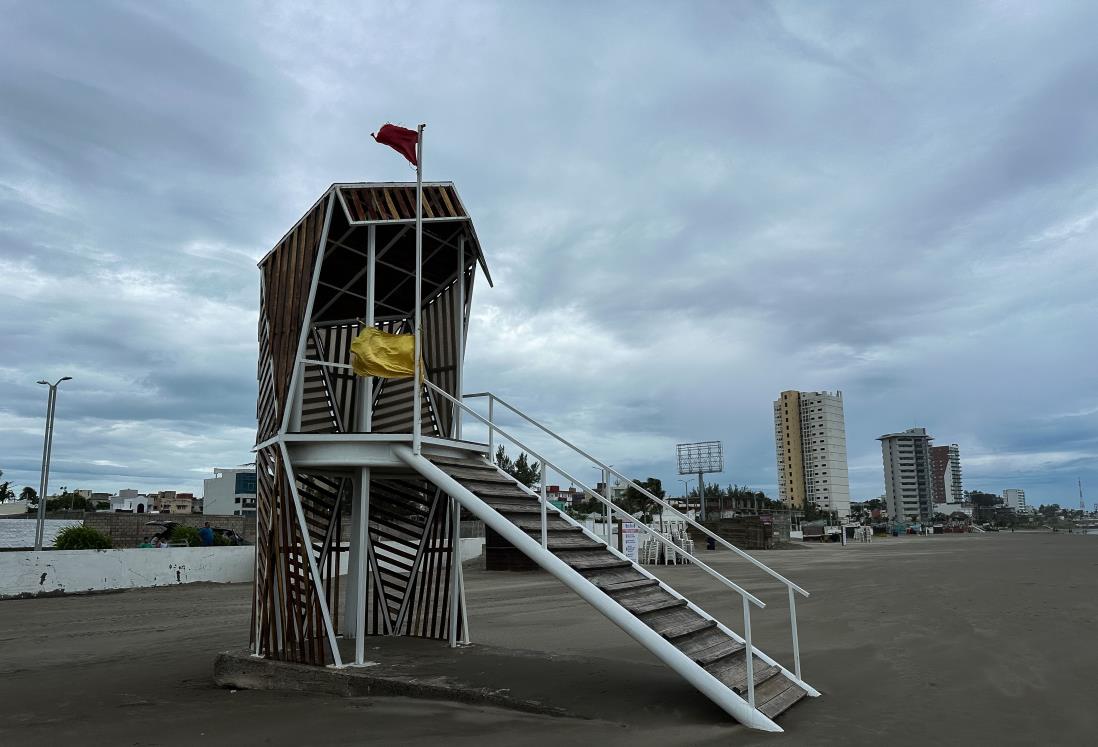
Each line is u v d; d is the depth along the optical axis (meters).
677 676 9.60
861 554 48.34
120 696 9.92
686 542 43.09
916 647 12.03
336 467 10.59
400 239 11.35
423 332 12.91
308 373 12.61
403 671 9.61
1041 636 12.69
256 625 10.62
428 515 12.52
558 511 10.06
